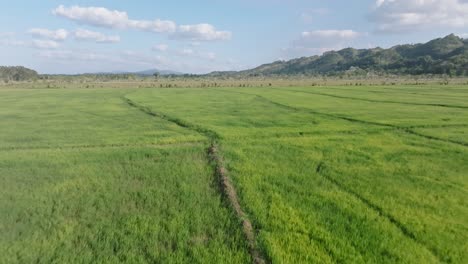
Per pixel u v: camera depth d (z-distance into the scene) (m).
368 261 8.23
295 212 10.98
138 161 16.94
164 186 13.39
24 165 15.98
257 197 12.21
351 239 9.26
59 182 13.70
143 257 8.40
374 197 12.27
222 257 8.41
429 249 8.83
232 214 10.81
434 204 11.65
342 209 11.24
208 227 10.01
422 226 9.98
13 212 10.83
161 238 9.36
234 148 19.75
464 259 8.31
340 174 14.97
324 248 8.81
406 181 14.04
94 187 13.19
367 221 10.39
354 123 29.06
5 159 16.89
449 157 17.86
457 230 9.76
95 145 20.66
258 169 15.60
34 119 31.50
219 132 24.58
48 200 11.84
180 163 16.66
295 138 22.89
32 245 8.91
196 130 26.05
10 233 9.53
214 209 11.20
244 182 13.73
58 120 30.95
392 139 22.55
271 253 8.48
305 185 13.59
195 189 13.05
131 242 9.11
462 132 24.84
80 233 9.58
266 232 9.55
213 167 15.93
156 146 20.42
